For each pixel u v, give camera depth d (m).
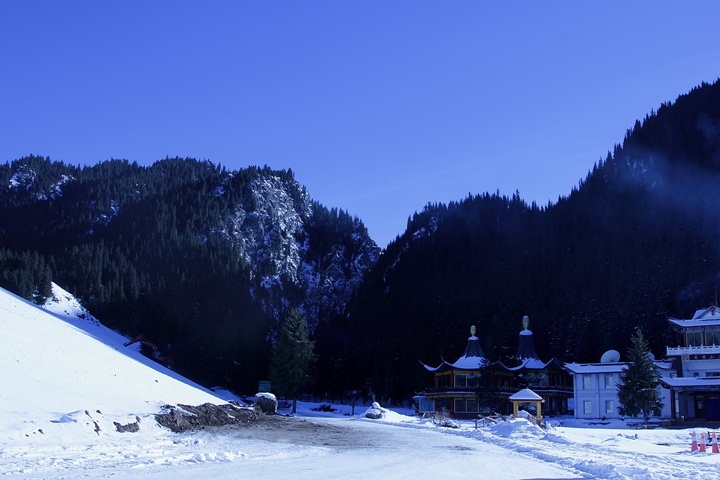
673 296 146.88
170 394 58.56
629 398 89.25
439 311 175.25
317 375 152.38
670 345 131.00
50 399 40.72
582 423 93.44
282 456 33.97
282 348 126.62
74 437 34.34
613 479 27.78
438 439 52.19
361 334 179.50
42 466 25.62
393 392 147.75
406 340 158.38
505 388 111.69
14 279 150.75
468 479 26.80
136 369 65.38
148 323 178.75
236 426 54.91
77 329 76.69
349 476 25.91
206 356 152.50
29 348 51.72
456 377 117.00
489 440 51.25
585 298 157.25
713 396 93.25
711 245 163.75
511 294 174.12
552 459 36.31
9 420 33.53
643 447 45.81
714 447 40.34
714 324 101.94
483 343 151.25
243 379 149.88
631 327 137.88
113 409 43.88
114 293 189.12
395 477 26.28
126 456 30.08
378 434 56.62
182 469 26.34
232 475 24.88
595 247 197.25
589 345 139.62
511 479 27.27
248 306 198.50
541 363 120.38
